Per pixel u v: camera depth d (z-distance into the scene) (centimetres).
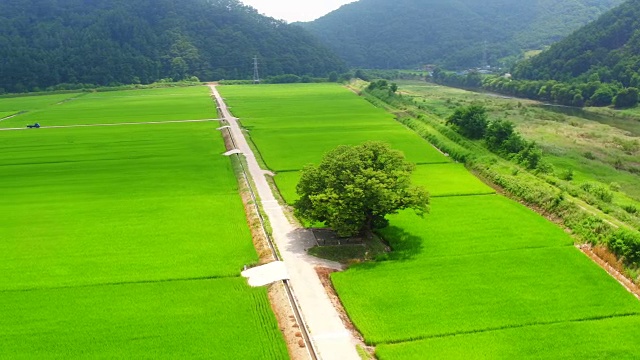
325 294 4550
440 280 4741
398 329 3975
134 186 7906
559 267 4972
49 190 7725
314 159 9538
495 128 9756
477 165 8762
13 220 6419
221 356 3662
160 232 5984
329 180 5509
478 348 3725
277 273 4878
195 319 4138
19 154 10169
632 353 3656
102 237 5844
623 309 4241
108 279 4825
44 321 4122
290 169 8888
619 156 10400
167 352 3712
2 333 3956
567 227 6028
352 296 4466
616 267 4966
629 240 5053
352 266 5059
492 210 6644
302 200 5781
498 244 5547
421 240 5678
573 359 3594
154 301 4425
